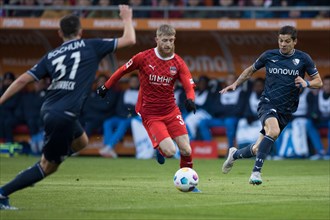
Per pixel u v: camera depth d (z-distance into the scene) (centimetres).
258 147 3941
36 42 8188
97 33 8000
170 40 3725
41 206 3234
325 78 7488
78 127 3034
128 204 3312
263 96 4134
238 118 7531
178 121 3891
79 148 3139
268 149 3906
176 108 3919
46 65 2994
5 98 2956
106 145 7675
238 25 7631
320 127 7700
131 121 7650
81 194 3759
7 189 3042
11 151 7675
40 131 7800
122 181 4644
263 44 8025
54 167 3072
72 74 2967
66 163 6575
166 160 7200
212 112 7606
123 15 2997
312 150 7688
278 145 7588
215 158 7562
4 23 7794
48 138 2988
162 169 5862
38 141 7800
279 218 2878
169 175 5203
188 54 8175
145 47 8131
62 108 2942
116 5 7994
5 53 8238
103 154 7675
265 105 4103
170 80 3825
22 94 7881
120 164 6481
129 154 8006
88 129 7662
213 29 7662
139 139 7650
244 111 7525
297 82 3881
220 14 7906
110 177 4988
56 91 2972
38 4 8200
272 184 4434
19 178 3038
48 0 8200
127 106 7612
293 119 7556
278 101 4078
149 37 8044
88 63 2988
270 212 3045
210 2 8088
